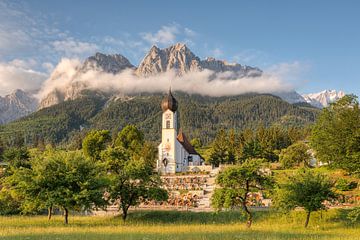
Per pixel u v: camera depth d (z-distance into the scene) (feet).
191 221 174.50
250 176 153.89
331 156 245.86
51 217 186.91
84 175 160.76
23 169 160.97
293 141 569.64
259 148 471.62
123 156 185.98
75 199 151.64
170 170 427.74
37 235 117.29
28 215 198.08
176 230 133.90
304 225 159.12
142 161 184.65
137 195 179.83
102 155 185.06
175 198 234.38
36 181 153.69
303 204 152.25
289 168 388.37
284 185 156.46
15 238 109.70
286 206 154.51
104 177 169.37
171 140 435.94
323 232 137.39
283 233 130.11
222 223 167.63
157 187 187.21
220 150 485.56
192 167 431.84
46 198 155.22
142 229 136.77
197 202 231.09
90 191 155.33
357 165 213.46
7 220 170.30
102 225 155.02
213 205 157.38
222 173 158.20
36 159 162.50
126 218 183.83
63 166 159.02
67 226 148.66
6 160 282.56
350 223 158.20
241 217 168.25
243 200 155.43
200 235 117.80
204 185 297.74
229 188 157.28
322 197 150.00
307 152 390.42
